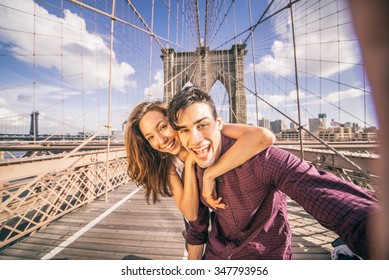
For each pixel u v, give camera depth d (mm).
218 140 750
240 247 818
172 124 703
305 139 7000
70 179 3445
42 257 2199
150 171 1064
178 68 23984
